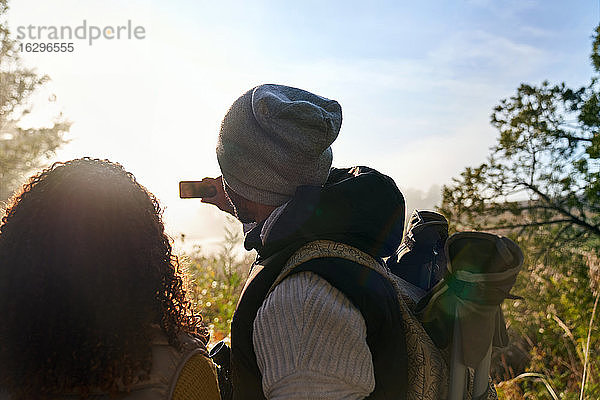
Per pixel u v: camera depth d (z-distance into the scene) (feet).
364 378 3.92
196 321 4.91
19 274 4.09
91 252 4.13
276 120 4.54
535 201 19.26
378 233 4.54
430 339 4.63
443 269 5.95
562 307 16.34
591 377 12.80
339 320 3.91
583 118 18.57
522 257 4.24
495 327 4.76
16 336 4.05
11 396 4.09
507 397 14.32
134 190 4.46
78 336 4.04
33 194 4.25
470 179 19.31
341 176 5.19
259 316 4.15
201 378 4.55
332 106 4.82
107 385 4.06
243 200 4.92
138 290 4.26
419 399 4.49
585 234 18.63
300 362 3.84
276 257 4.44
